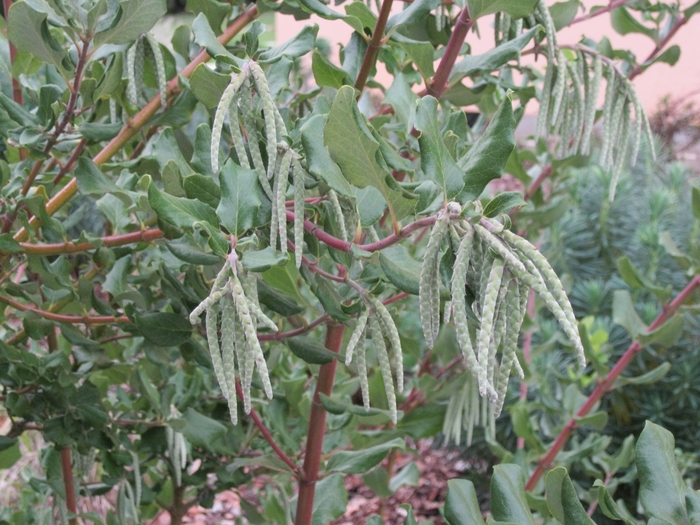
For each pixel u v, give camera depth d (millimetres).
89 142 823
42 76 960
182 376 960
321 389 852
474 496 629
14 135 768
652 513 598
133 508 870
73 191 815
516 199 582
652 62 969
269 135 632
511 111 605
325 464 962
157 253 979
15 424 886
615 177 868
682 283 1590
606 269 1717
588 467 1231
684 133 3010
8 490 1365
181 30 873
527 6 778
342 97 578
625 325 1101
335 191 652
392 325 639
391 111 995
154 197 606
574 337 527
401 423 1040
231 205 628
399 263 655
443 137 659
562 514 609
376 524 762
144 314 765
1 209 814
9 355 829
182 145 897
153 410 891
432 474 1937
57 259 876
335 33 2664
